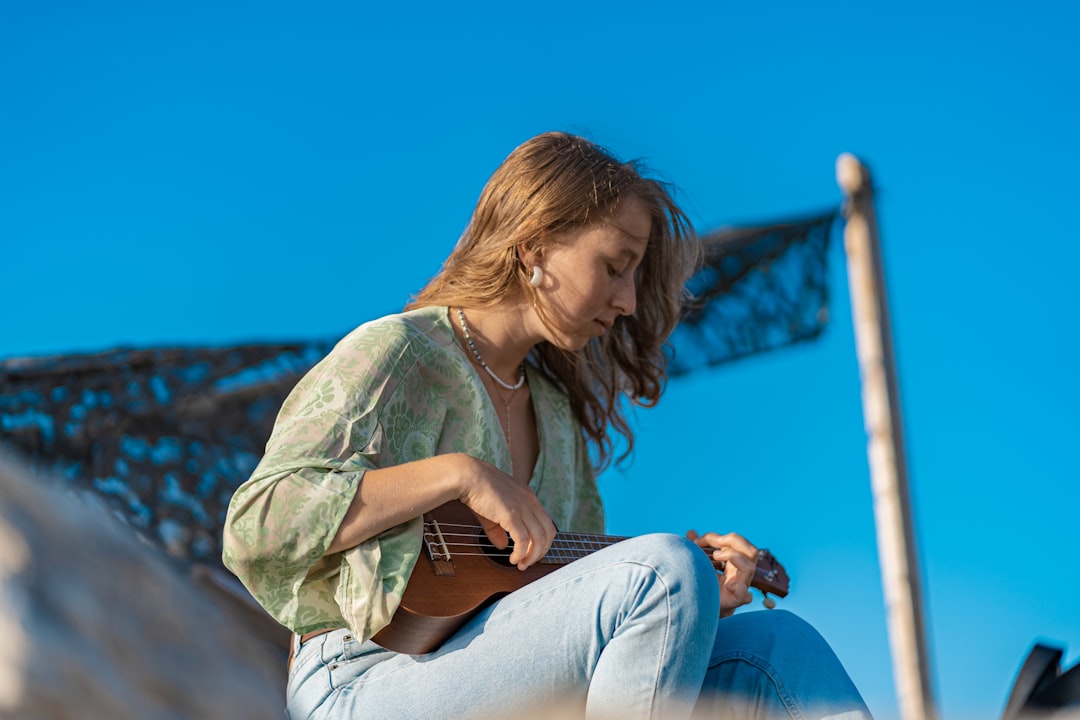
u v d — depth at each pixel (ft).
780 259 17.12
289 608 6.33
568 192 7.63
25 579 1.40
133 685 1.44
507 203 7.79
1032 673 5.70
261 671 1.61
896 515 17.81
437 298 7.93
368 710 6.30
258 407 14.55
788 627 6.58
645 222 7.87
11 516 1.44
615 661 5.89
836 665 6.48
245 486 6.30
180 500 13.51
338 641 6.54
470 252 7.93
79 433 13.37
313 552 6.20
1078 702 5.45
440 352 7.34
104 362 13.67
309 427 6.58
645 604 5.88
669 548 6.03
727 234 16.65
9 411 13.30
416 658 6.34
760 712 6.25
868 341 18.26
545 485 8.19
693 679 5.91
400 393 7.05
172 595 1.56
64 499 1.54
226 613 1.66
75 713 1.36
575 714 6.08
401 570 6.31
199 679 1.51
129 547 1.56
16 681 1.33
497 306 7.90
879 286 18.15
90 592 1.45
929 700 16.63
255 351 14.53
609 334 9.00
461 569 6.70
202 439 13.92
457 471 6.47
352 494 6.26
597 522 8.70
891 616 17.29
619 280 7.87
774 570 8.75
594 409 8.80
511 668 6.07
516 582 6.81
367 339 7.07
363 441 6.68
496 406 8.00
